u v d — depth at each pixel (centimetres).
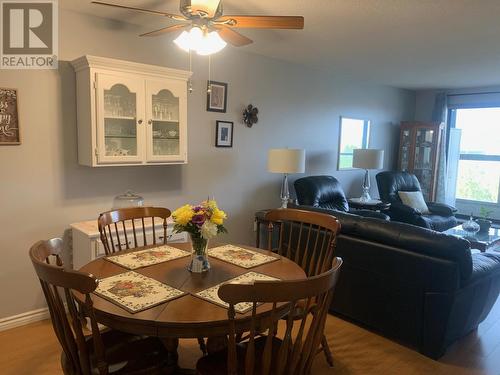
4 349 258
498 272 284
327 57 444
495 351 272
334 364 250
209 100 396
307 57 445
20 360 246
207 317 146
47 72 289
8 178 278
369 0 266
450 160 705
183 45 226
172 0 274
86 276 131
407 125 664
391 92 662
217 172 416
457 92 681
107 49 318
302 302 203
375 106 631
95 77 282
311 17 302
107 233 276
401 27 323
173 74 323
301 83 496
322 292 140
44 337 274
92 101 284
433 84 630
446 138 700
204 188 406
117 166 334
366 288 281
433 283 244
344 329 296
